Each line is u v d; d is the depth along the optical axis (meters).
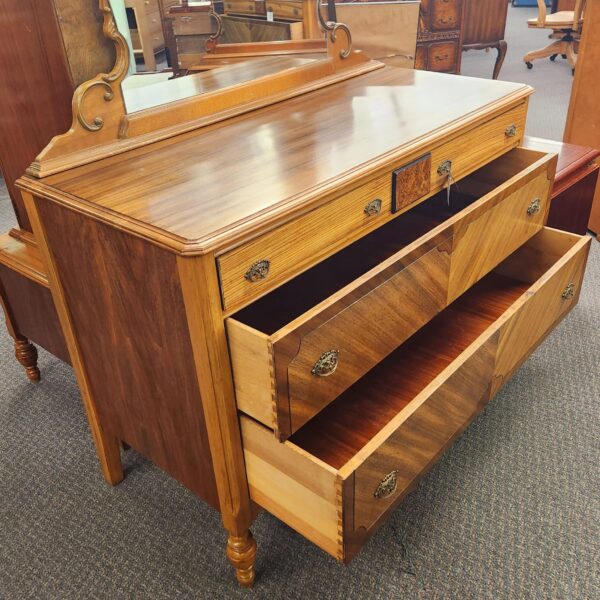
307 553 1.19
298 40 1.35
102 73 1.03
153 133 1.10
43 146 1.16
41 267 1.32
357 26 2.29
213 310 0.83
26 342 1.61
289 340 0.83
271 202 0.86
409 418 0.97
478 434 1.43
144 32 1.07
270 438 0.92
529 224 1.41
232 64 1.26
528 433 1.43
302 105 1.30
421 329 1.36
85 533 1.25
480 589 1.10
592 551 1.16
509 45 4.95
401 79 1.46
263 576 1.15
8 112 1.18
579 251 1.38
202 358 0.87
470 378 1.13
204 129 1.17
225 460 0.97
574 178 1.74
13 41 1.06
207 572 1.16
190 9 1.13
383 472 0.94
